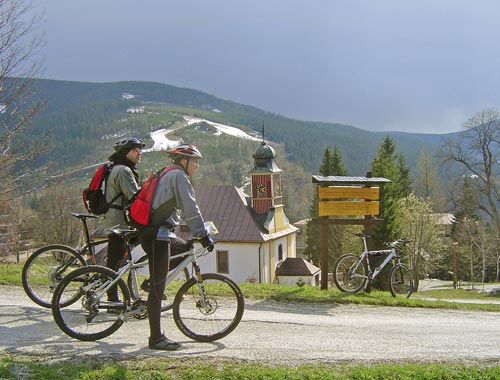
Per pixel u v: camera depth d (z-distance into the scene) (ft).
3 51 45.03
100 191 24.04
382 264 39.11
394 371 18.42
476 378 18.45
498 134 128.57
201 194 132.77
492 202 130.41
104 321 20.86
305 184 358.43
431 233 141.79
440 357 20.94
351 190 39.93
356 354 20.79
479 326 28.81
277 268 131.23
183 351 19.75
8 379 16.12
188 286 21.11
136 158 24.57
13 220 87.04
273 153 134.31
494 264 180.04
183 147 20.26
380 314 32.07
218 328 21.76
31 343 20.21
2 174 47.96
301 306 33.22
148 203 19.34
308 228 189.47
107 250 24.52
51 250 25.89
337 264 38.32
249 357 19.42
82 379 16.42
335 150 206.18
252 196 133.08
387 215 128.98
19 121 46.75
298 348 21.11
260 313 29.35
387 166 169.37
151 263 19.54
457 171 138.31
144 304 20.90
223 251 123.85
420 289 142.72
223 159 555.69
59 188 136.26
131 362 18.17
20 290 31.14
